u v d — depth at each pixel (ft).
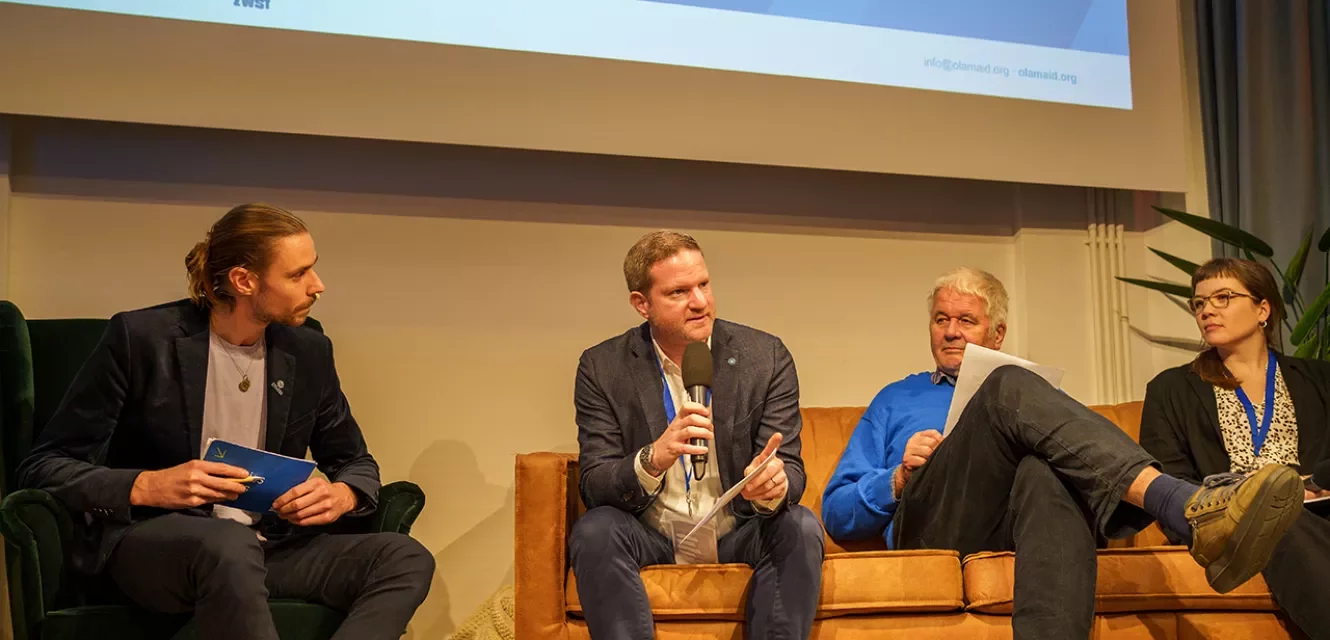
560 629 6.16
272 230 6.27
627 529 5.98
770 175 9.61
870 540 7.47
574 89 8.44
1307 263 10.04
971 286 7.79
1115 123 9.99
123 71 7.54
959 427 6.49
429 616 8.58
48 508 5.76
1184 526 5.29
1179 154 10.18
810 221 9.69
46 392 7.08
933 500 6.72
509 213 8.96
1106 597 6.29
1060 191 10.33
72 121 8.03
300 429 6.68
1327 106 10.26
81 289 7.96
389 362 8.61
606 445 6.41
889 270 9.88
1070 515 5.69
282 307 6.33
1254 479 4.97
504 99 8.27
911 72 9.39
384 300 8.63
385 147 8.71
